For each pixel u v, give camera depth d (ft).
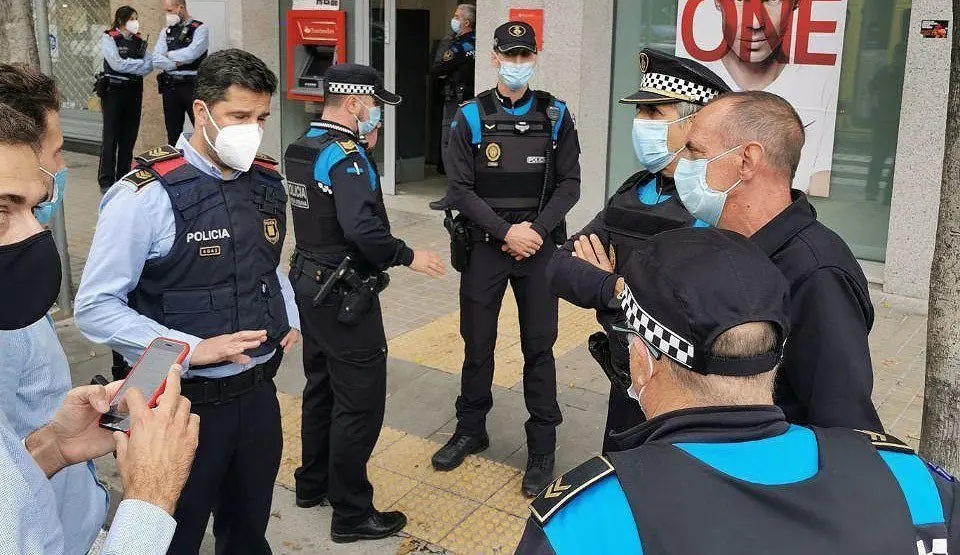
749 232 6.70
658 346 4.45
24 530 3.92
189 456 5.06
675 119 8.49
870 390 6.18
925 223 19.26
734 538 3.74
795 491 3.89
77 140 38.58
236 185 8.44
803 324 6.30
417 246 24.98
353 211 10.20
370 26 29.30
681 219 8.36
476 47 24.76
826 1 20.71
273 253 8.72
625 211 8.80
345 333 10.55
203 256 8.15
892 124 20.66
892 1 20.03
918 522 3.97
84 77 37.93
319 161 10.39
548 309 12.48
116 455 5.11
